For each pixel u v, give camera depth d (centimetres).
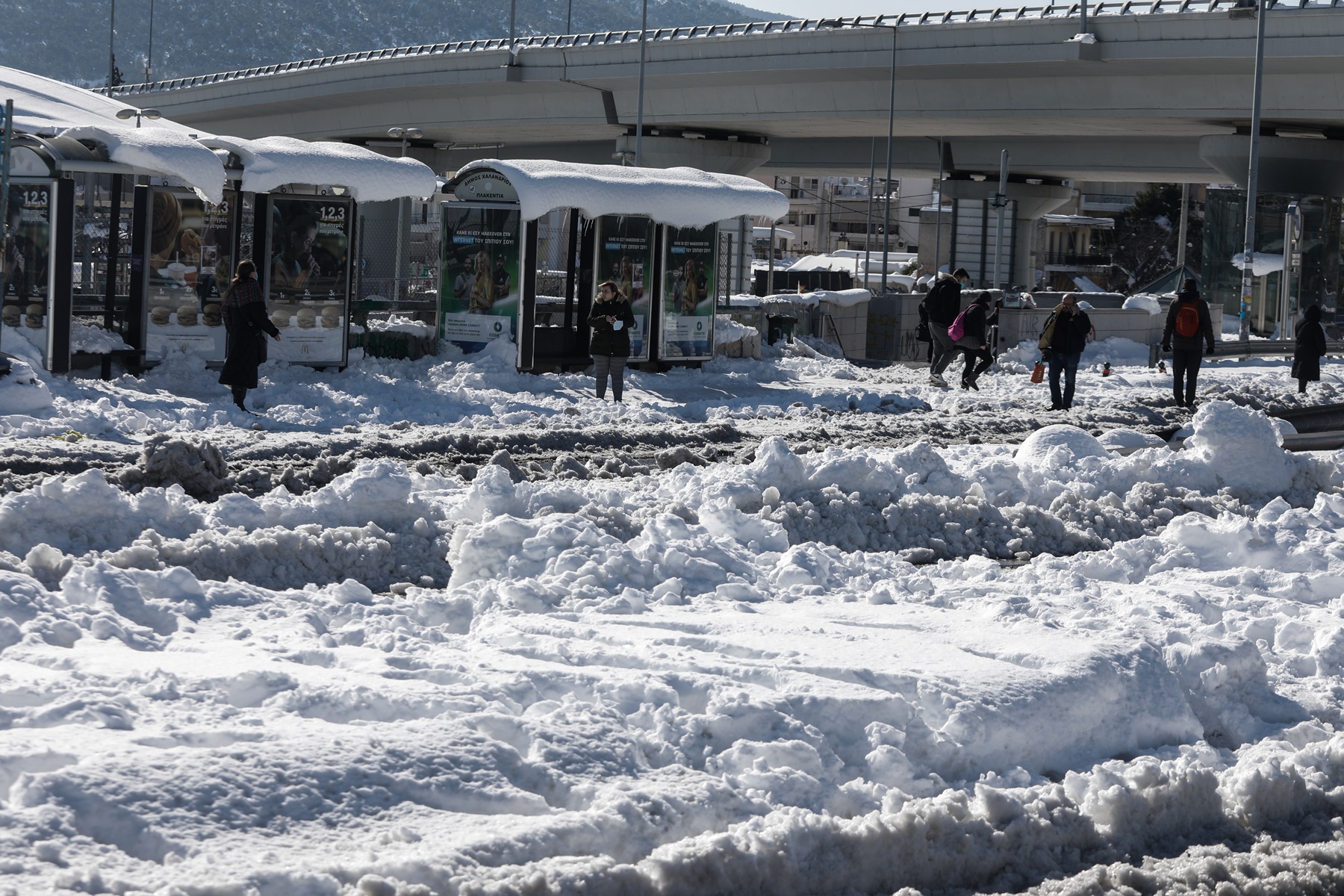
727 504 1515
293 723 762
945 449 2606
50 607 986
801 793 762
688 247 3916
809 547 1379
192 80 13075
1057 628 1105
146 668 844
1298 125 7919
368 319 3922
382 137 12231
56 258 2848
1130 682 961
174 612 1037
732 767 789
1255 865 745
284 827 638
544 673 892
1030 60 7825
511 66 10012
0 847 576
